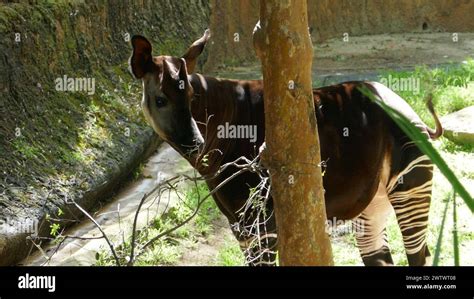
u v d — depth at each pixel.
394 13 12.50
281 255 2.85
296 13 2.66
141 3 8.68
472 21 12.47
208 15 10.15
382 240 4.40
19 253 4.91
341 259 5.16
